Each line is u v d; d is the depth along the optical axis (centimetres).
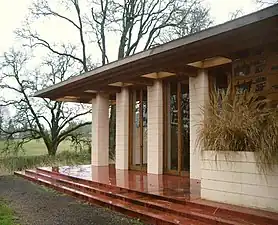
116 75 857
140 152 1048
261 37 531
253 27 481
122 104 1102
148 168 963
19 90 1831
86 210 621
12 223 528
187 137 879
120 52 1962
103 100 1227
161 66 750
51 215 588
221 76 785
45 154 1895
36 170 1216
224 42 559
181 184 726
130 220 535
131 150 1087
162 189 659
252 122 498
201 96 798
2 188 938
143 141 1043
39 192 849
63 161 1719
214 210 495
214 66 779
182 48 601
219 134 541
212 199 543
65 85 1025
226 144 525
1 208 641
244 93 575
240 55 650
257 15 452
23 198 767
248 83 628
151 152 956
